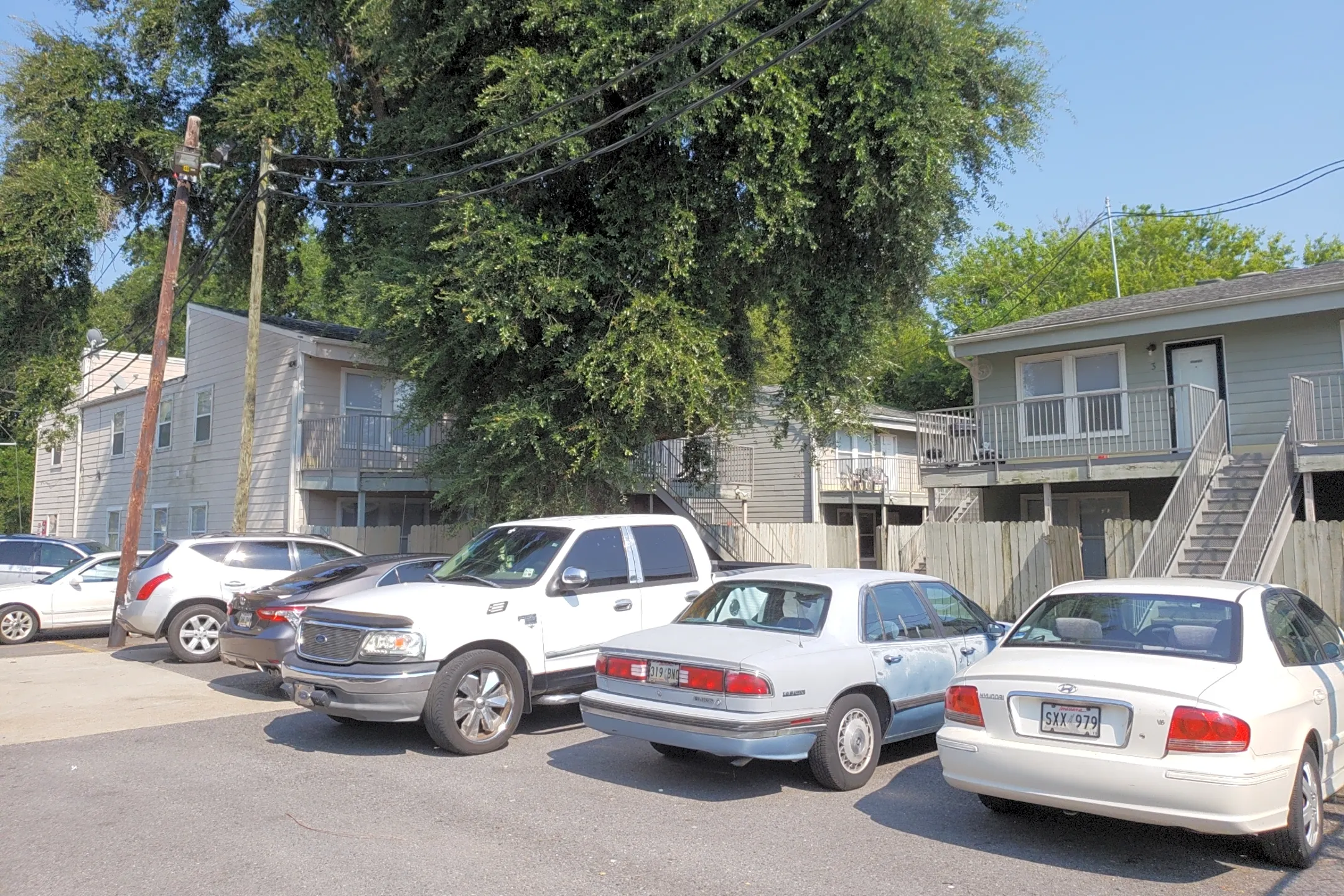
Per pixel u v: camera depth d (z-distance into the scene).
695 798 6.70
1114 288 41.25
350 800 6.59
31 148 21.80
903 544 19.12
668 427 15.38
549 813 6.30
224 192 22.55
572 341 14.04
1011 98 16.00
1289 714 5.30
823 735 6.75
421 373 14.46
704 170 13.85
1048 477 18.00
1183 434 18.25
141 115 22.77
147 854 5.48
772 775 7.34
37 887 4.99
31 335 23.23
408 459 22.94
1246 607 5.85
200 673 12.34
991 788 5.59
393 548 22.20
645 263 13.60
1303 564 13.84
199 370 26.55
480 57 14.73
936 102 13.44
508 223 13.12
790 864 5.34
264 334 23.95
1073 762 5.26
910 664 7.48
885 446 30.45
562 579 8.69
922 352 41.88
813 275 15.38
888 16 13.01
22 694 10.86
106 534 30.92
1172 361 18.64
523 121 12.77
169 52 22.14
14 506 43.56
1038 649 6.09
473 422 14.49
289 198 23.03
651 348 13.09
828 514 28.73
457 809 6.37
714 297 14.48
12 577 19.11
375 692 7.62
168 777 7.22
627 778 7.23
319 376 23.20
